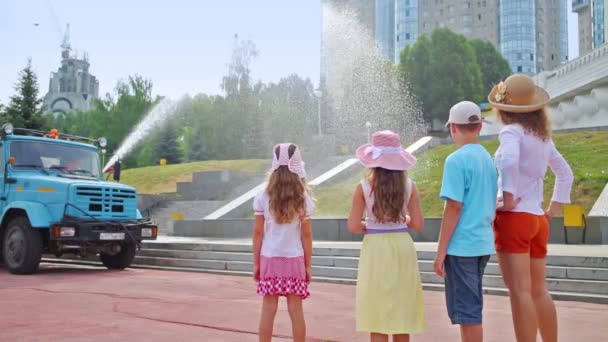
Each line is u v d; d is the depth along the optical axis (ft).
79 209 36.09
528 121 14.64
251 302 25.88
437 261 13.34
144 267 44.50
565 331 19.53
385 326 12.92
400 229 13.58
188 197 92.84
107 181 40.93
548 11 372.99
